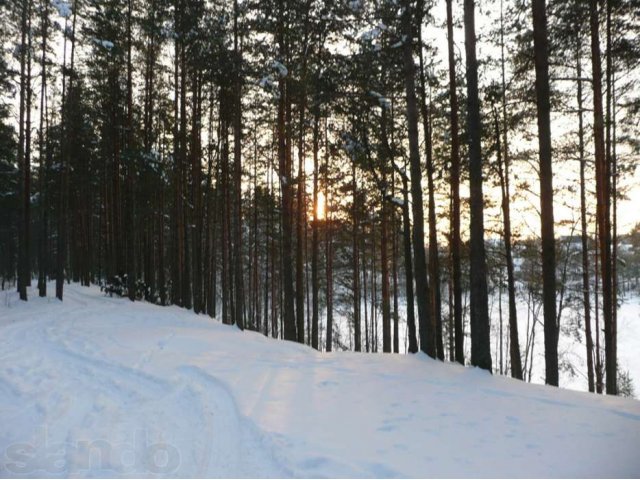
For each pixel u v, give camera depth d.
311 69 13.27
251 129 20.53
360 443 4.55
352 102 12.12
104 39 19.97
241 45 15.14
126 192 22.80
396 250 21.67
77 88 20.86
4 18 18.12
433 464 4.07
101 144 26.16
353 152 13.03
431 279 16.38
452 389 6.89
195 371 7.80
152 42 20.83
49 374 7.62
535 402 6.18
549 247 8.33
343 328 38.22
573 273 18.62
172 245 23.58
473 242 8.83
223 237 19.67
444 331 22.12
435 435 4.83
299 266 15.95
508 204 14.59
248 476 3.93
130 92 20.83
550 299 8.28
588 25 10.13
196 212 21.16
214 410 5.77
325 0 12.39
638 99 11.16
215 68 15.27
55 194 28.34
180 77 21.16
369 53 11.45
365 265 25.77
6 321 14.19
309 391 6.61
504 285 16.80
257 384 6.91
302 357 9.54
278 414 5.45
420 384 7.19
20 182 19.95
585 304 15.37
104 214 32.97
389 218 18.47
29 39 18.77
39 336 11.36
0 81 18.20
